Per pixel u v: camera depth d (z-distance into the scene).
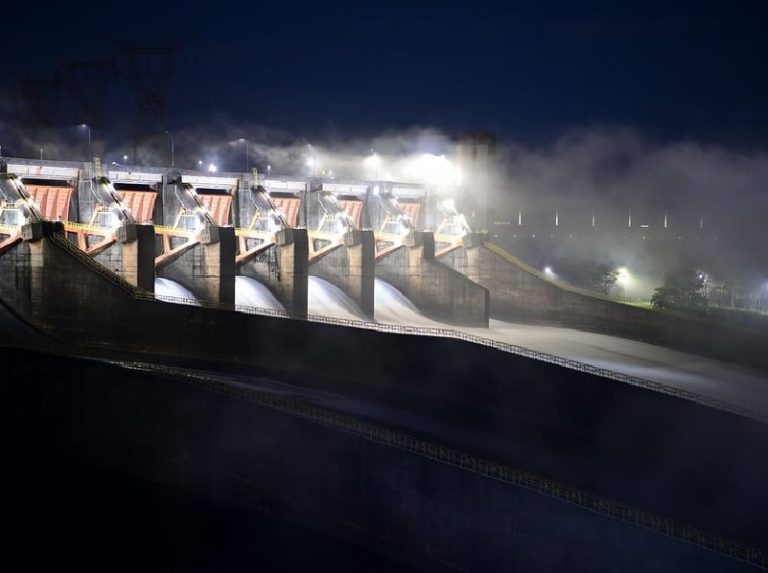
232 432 46.66
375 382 61.41
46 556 51.88
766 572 33.03
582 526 36.22
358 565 41.66
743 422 49.16
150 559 49.00
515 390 58.69
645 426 53.81
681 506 44.78
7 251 67.88
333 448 42.88
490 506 38.16
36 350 57.59
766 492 47.41
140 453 49.97
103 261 74.38
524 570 37.34
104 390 51.38
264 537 44.81
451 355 60.19
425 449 45.00
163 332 63.28
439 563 39.41
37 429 53.66
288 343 62.28
